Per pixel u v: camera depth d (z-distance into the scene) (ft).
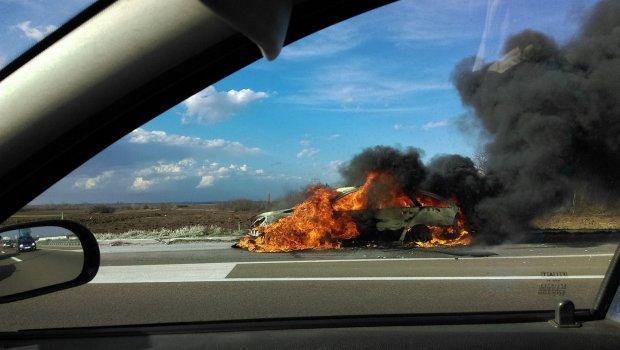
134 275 23.36
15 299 5.82
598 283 13.60
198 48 4.67
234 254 30.68
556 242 22.52
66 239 6.01
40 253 5.89
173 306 16.11
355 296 17.43
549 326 8.05
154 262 28.02
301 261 27.89
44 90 4.74
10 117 4.76
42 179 5.14
